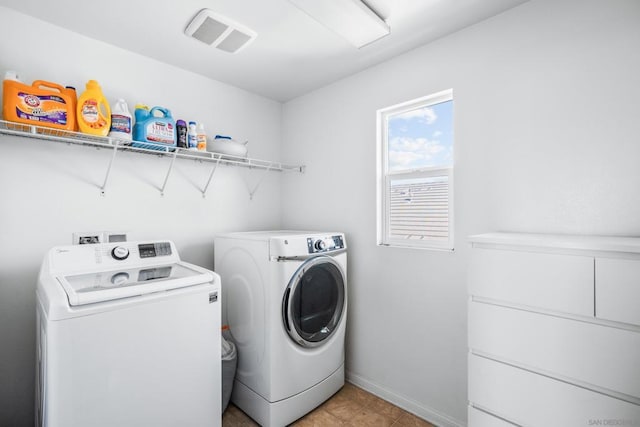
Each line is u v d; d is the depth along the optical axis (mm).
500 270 1247
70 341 1095
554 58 1460
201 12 1607
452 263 1790
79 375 1113
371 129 2209
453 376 1780
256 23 1720
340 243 2143
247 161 2559
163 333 1323
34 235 1647
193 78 2307
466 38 1750
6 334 1575
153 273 1570
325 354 2010
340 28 1639
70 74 1767
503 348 1238
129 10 1600
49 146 1693
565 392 1098
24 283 1617
